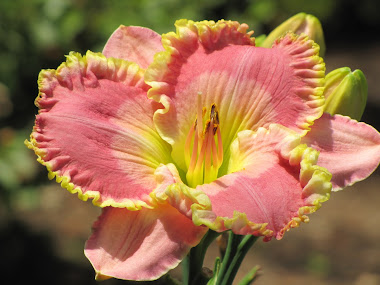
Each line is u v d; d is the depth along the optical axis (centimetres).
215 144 39
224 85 40
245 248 40
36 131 36
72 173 36
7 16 92
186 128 39
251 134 39
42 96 37
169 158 39
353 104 42
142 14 92
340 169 37
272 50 40
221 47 40
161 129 39
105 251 35
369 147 38
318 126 38
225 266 41
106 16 93
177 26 40
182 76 39
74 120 37
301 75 39
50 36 92
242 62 40
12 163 90
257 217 35
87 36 96
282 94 39
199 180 39
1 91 98
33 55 96
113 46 41
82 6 94
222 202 36
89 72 38
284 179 36
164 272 35
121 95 39
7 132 95
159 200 36
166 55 39
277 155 37
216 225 34
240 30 40
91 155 37
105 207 36
